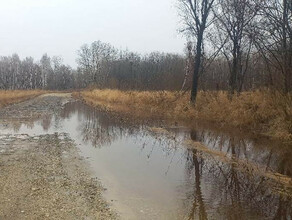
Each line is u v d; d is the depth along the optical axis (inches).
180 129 818.8
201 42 1043.3
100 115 1216.2
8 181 417.1
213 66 1551.4
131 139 724.0
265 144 634.2
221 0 1011.9
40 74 4842.5
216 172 466.0
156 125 899.4
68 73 4990.2
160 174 457.4
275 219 315.0
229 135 725.3
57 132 824.3
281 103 702.5
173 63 2235.5
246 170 470.0
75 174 453.7
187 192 385.7
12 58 5251.0
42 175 444.8
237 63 1047.6
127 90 1841.8
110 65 2987.2
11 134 781.9
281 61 823.7
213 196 373.1
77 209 334.0
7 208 333.7
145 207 342.0
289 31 711.7
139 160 536.1
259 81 1152.8
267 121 732.7
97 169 481.1
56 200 356.8
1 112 1259.8
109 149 620.4
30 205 342.3
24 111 1328.7
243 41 1032.8
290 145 612.1
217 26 1042.7
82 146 648.4
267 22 796.6
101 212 327.6
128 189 396.2
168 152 591.8
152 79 1894.7
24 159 532.1
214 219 314.5
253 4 921.5
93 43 3604.8
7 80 4124.0
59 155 563.2
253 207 342.6
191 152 585.0
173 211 332.2
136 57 3176.7
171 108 1106.1
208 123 888.3
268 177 439.2
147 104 1258.0
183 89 1362.0
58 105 1736.0
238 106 839.7
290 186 403.9
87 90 2950.3
